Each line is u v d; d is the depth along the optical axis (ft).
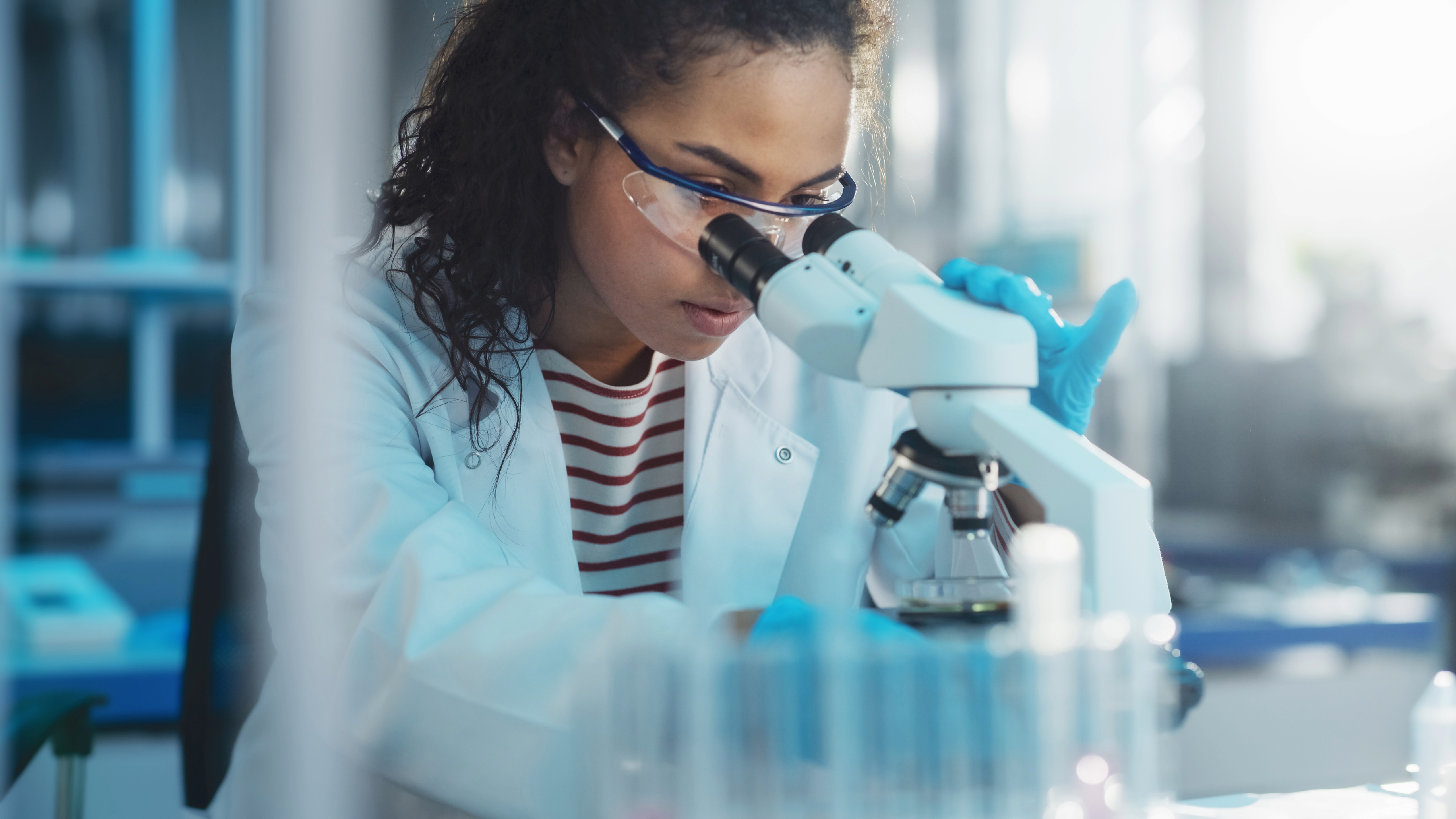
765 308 2.99
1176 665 2.47
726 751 1.99
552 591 3.05
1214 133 15.19
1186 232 15.20
